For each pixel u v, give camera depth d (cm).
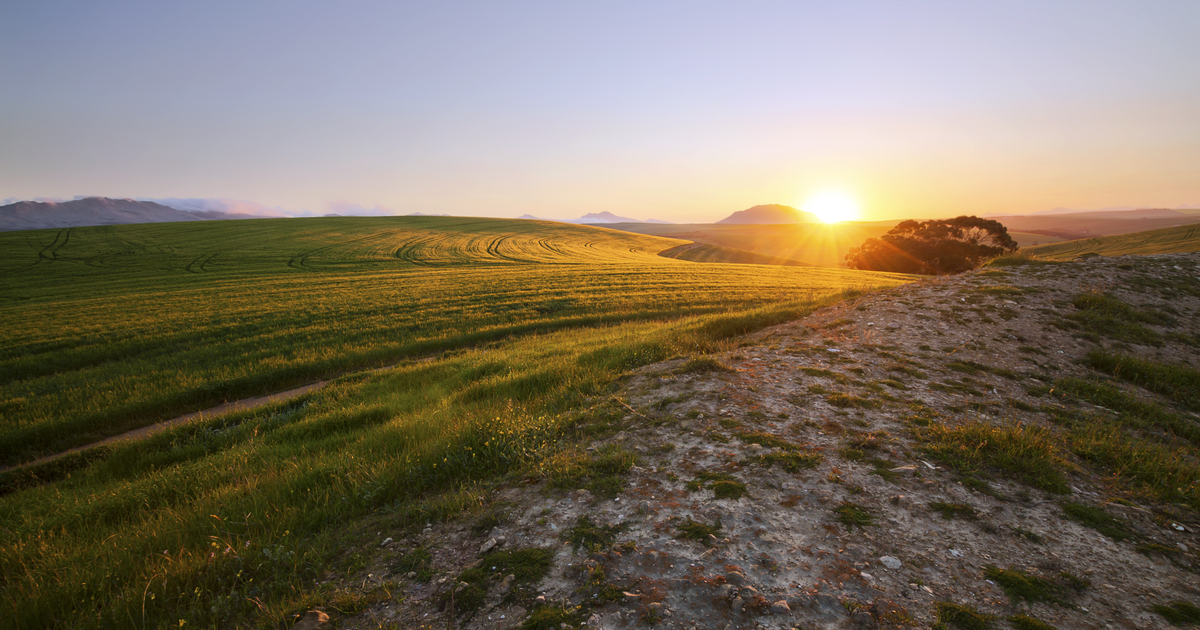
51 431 1153
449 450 618
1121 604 317
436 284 3072
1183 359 889
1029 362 862
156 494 674
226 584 402
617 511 447
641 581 351
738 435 587
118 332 2014
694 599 329
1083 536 390
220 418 1108
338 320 2127
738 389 741
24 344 1900
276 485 597
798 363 867
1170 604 315
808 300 1603
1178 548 374
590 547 391
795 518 421
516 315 2139
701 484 482
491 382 1030
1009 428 557
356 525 482
